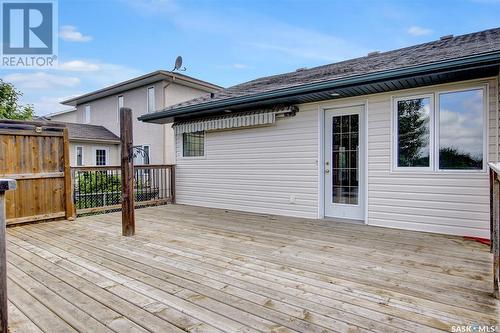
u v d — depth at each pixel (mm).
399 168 4961
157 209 7145
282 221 5621
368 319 2139
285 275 2963
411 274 2965
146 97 13289
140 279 2895
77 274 3043
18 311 2311
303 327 2047
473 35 5996
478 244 4023
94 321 2150
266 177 6539
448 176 4562
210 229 4992
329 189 5828
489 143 4250
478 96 4324
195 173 7852
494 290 2453
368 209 5277
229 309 2297
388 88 4836
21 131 5406
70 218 5930
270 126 6449
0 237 1898
